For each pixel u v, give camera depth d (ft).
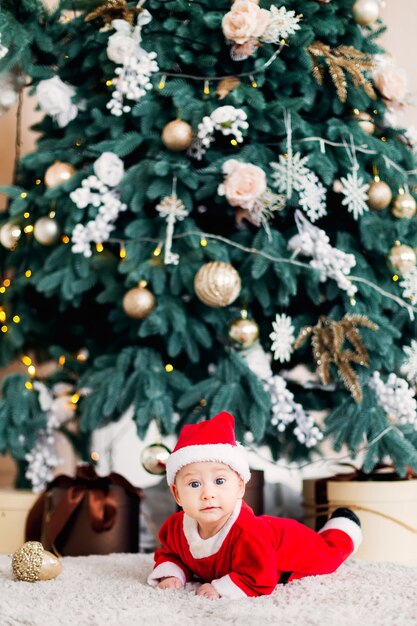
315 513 6.67
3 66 6.84
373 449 6.41
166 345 7.03
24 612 3.99
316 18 6.77
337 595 4.35
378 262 7.07
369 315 6.66
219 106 6.51
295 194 6.65
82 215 6.64
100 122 6.82
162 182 6.48
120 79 6.43
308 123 6.91
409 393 6.43
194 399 6.40
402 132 7.29
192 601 4.17
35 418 7.09
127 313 6.53
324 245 6.38
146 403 6.32
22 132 10.28
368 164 7.10
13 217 7.22
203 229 7.23
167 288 6.76
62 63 7.14
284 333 6.47
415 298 6.77
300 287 7.02
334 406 7.05
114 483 6.55
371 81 7.13
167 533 4.72
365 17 6.97
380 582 4.69
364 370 6.68
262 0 6.73
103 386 6.50
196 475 4.30
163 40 6.77
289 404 6.46
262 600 4.21
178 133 6.42
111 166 6.48
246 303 6.73
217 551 4.39
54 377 7.50
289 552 4.63
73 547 6.35
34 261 7.38
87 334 7.88
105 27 6.81
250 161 6.59
